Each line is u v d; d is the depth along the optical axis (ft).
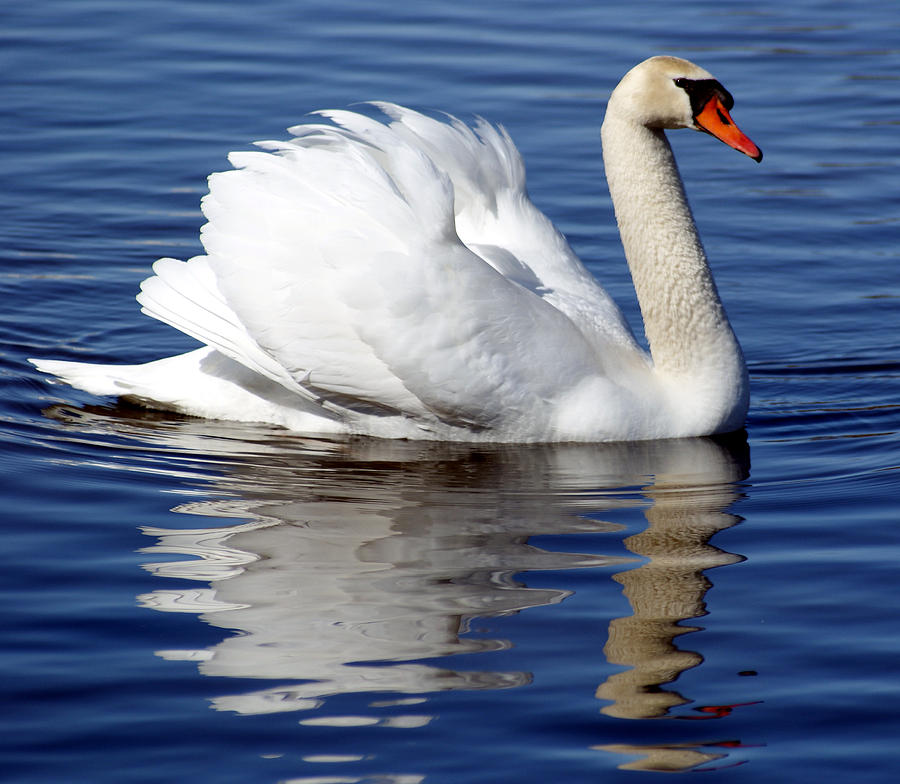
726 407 45.03
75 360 50.57
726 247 60.29
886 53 78.79
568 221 61.93
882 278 57.57
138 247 59.57
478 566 35.06
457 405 43.57
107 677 29.91
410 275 42.52
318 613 32.58
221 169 65.21
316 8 85.20
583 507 38.96
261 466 42.14
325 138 44.93
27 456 42.09
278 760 27.09
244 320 43.29
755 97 73.31
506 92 72.69
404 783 26.40
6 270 57.36
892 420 45.85
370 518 38.01
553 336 43.52
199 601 33.17
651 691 29.53
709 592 33.83
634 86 44.42
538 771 26.84
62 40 79.30
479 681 29.81
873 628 32.01
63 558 35.37
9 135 68.49
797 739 27.94
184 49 78.33
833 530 37.27
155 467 41.75
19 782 26.40
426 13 84.48
